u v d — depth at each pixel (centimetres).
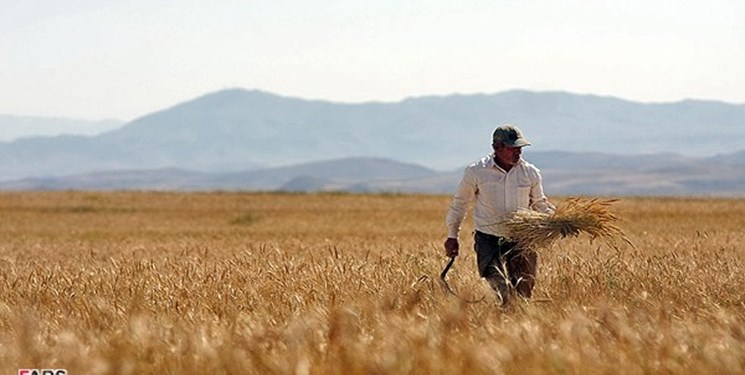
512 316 2183
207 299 2594
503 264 2472
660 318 2131
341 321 1945
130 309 2428
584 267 3012
